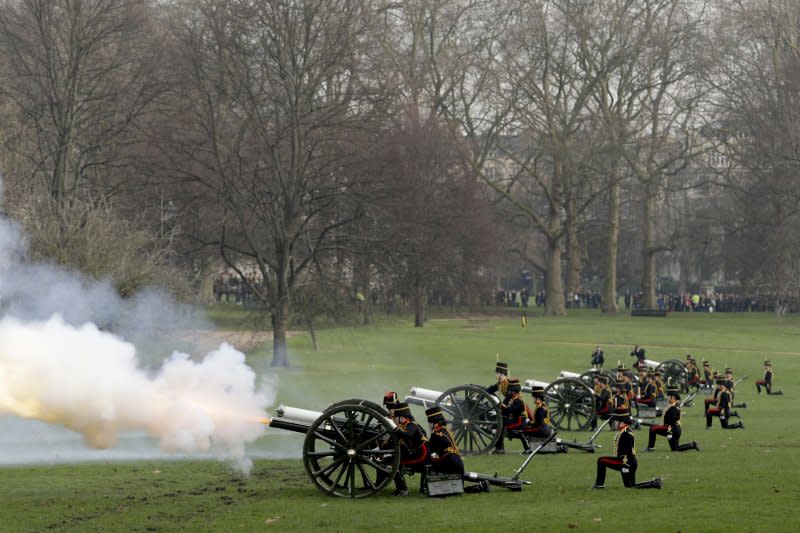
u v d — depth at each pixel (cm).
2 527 5625
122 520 5762
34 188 14688
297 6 18262
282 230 18325
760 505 5784
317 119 18488
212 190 18062
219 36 18012
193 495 6544
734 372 17662
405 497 6353
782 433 10056
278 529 5450
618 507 5788
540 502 6044
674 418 8619
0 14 19000
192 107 18400
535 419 8281
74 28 18688
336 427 6450
